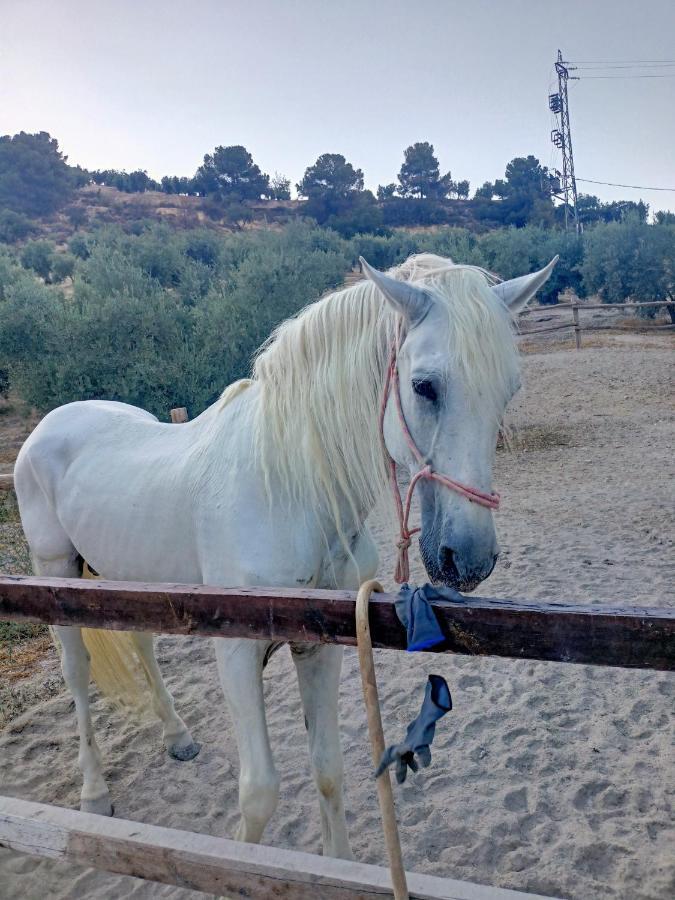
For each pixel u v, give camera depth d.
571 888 2.08
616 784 2.52
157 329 9.95
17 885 2.23
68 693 3.45
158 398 9.44
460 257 20.52
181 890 2.17
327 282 18.05
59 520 2.46
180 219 69.88
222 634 1.23
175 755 2.84
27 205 67.38
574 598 4.08
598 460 7.38
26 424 11.28
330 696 1.88
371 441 1.71
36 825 1.30
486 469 1.45
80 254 36.38
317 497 1.77
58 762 2.88
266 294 12.21
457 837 2.32
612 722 2.90
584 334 17.38
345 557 1.89
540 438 8.55
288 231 27.69
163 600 1.26
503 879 2.13
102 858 1.25
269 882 1.14
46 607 1.38
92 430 2.49
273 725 3.06
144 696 2.99
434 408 1.49
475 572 1.42
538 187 81.38
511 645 1.03
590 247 20.66
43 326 10.02
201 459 1.96
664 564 4.49
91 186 80.00
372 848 2.30
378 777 1.06
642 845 2.22
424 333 1.51
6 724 3.20
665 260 18.92
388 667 3.48
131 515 2.11
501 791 2.53
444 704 1.06
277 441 1.77
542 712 3.00
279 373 1.82
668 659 0.96
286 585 1.77
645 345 14.99
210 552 1.87
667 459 7.18
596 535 5.15
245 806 1.67
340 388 1.72
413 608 1.07
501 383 1.47
